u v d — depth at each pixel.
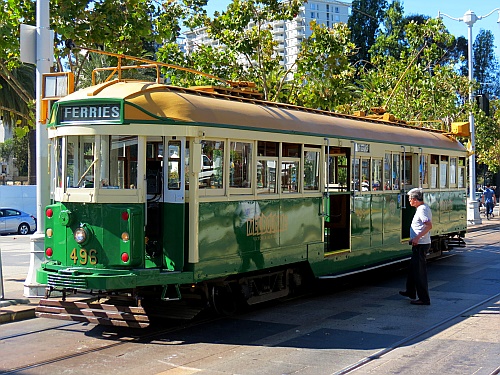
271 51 19.09
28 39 11.20
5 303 10.42
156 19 15.99
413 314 10.48
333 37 19.30
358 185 13.05
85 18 13.77
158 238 9.02
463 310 10.76
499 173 61.12
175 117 8.77
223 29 18.97
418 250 11.35
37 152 11.42
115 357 7.80
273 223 10.53
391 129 14.92
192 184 8.88
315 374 7.05
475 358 7.72
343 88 20.25
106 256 8.57
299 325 9.66
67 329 9.34
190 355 7.91
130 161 8.70
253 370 7.23
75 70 16.22
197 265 8.94
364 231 13.30
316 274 11.73
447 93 26.61
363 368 7.30
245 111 10.05
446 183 17.62
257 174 10.17
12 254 19.61
